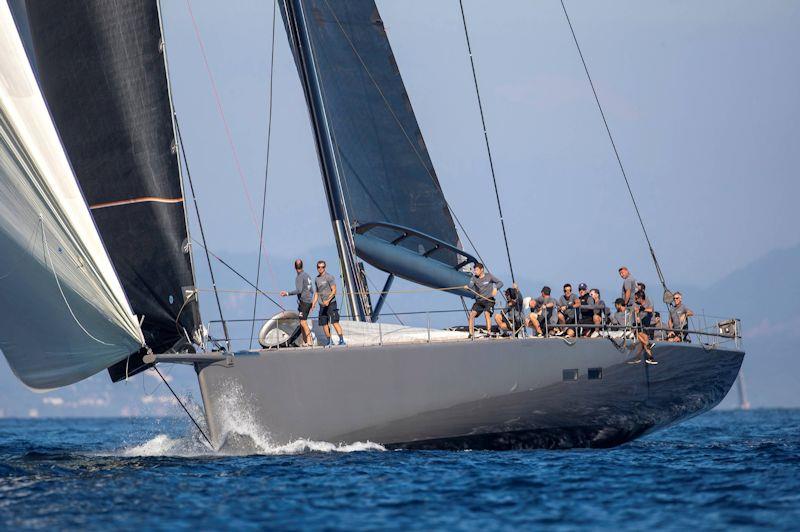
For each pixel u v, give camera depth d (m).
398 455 59.88
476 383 60.41
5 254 55.28
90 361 57.03
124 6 58.41
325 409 58.53
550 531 41.41
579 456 63.25
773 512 44.84
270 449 58.88
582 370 63.44
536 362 61.97
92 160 57.91
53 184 54.94
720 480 53.34
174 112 58.91
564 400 63.16
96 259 55.84
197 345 58.50
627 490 50.25
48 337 56.25
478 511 45.06
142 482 51.81
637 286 67.69
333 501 46.84
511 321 63.72
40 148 54.78
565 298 66.38
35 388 56.59
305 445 58.91
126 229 58.06
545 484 51.59
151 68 58.59
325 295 59.62
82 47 57.94
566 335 64.88
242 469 55.09
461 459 59.59
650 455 65.44
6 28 54.28
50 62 57.81
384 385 59.03
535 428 63.91
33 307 55.81
